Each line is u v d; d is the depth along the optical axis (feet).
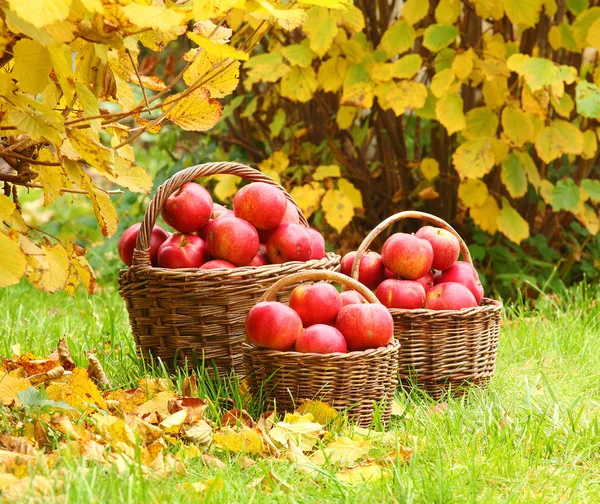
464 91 17.98
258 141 20.57
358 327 9.37
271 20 8.34
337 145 19.08
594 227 16.92
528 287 17.87
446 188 18.10
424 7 15.66
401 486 7.29
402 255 10.80
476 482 7.72
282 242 10.75
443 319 10.45
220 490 7.15
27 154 8.50
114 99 8.77
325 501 7.16
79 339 12.62
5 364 10.36
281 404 9.32
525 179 16.20
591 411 10.31
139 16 6.37
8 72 8.39
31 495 6.46
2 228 7.80
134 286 10.47
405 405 10.10
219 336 10.30
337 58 16.34
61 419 8.14
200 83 8.41
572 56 18.07
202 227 10.95
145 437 8.36
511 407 10.25
